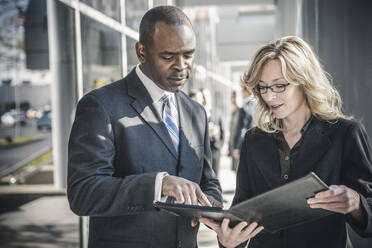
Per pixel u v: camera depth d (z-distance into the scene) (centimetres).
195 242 172
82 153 149
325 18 283
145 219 158
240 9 1872
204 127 182
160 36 150
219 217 136
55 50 633
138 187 141
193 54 156
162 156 161
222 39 1867
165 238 161
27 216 501
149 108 163
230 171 988
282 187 115
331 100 163
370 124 239
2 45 491
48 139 664
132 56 546
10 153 619
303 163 157
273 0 1195
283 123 166
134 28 557
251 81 159
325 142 156
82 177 146
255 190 169
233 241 142
